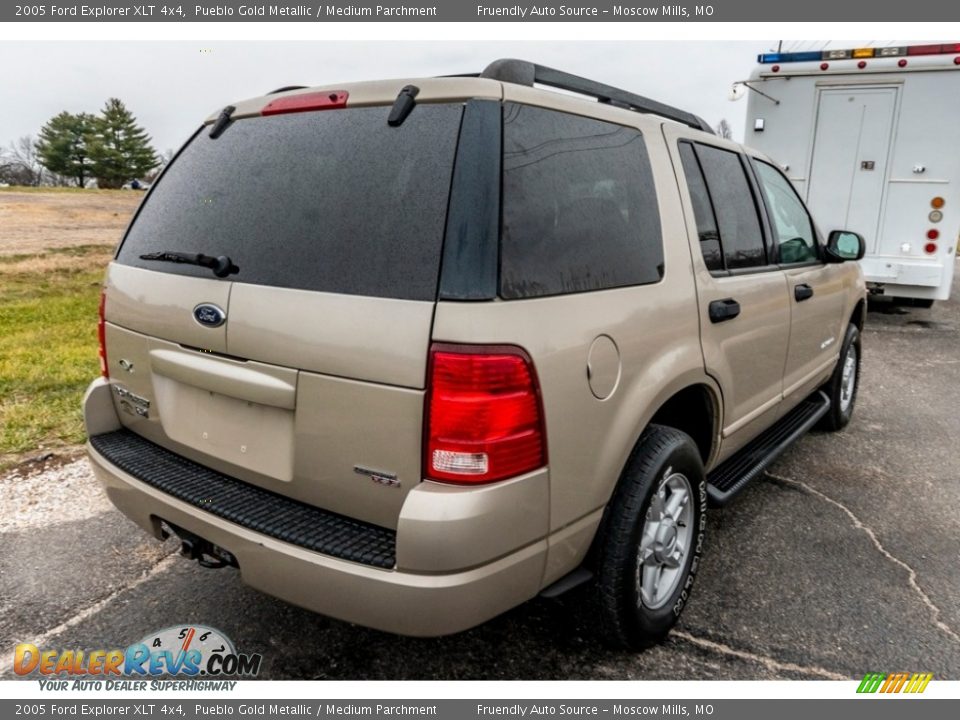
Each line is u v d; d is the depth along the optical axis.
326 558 1.88
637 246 2.38
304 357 1.96
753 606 2.84
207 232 2.30
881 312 9.93
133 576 3.02
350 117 2.15
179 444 2.41
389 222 1.94
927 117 7.95
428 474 1.83
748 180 3.32
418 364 1.80
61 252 12.79
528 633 2.68
